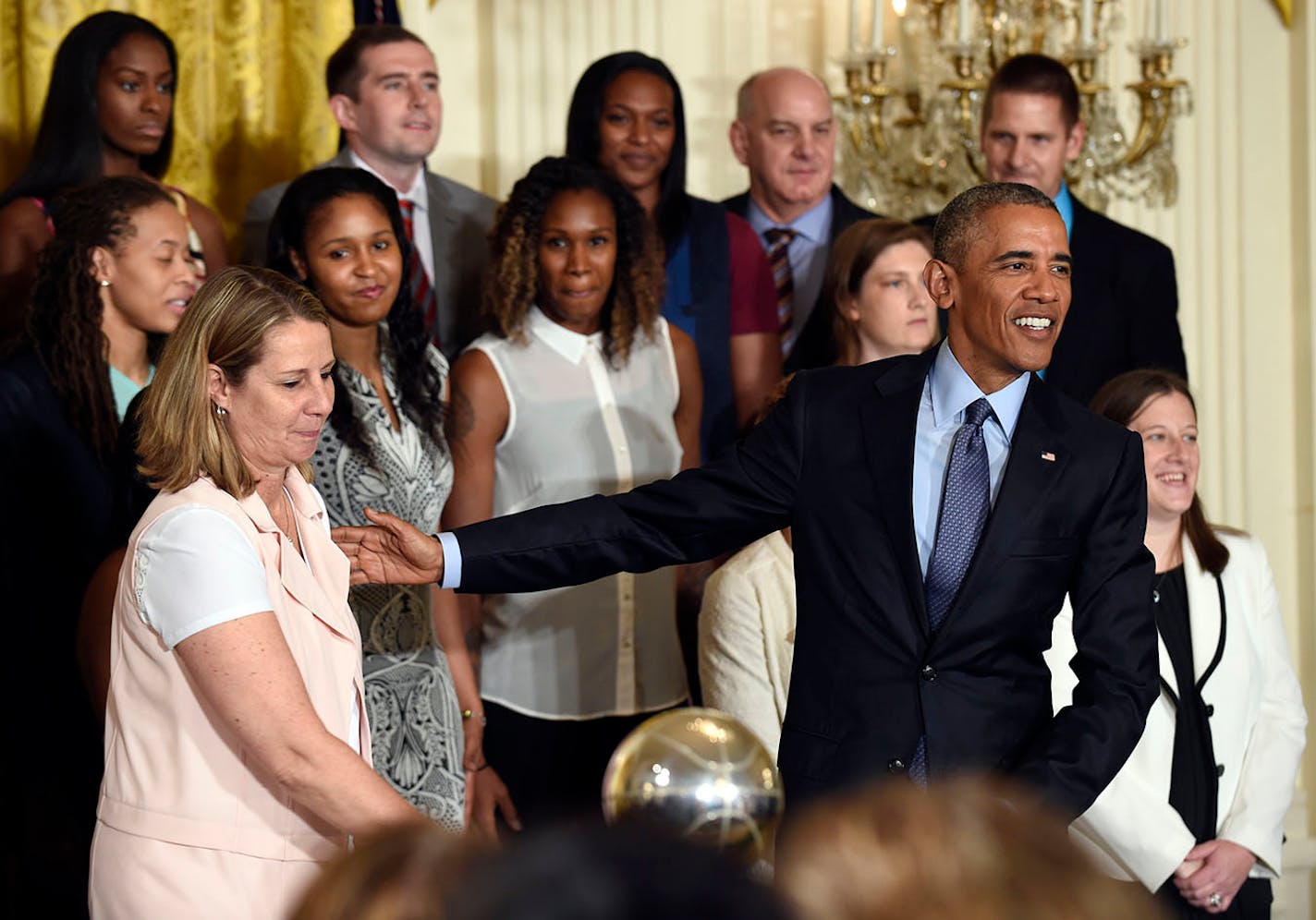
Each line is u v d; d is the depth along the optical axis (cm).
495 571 531
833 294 807
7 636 676
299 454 473
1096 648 498
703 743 269
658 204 871
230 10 955
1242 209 1181
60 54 811
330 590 492
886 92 1020
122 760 459
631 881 145
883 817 167
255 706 434
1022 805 176
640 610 769
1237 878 652
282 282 477
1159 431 679
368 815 430
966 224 505
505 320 765
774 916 145
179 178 952
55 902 673
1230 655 675
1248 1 1177
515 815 756
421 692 652
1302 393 1191
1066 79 901
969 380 509
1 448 670
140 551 448
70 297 684
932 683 493
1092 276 894
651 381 786
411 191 867
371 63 843
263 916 450
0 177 922
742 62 1098
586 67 1068
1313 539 1188
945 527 504
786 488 525
